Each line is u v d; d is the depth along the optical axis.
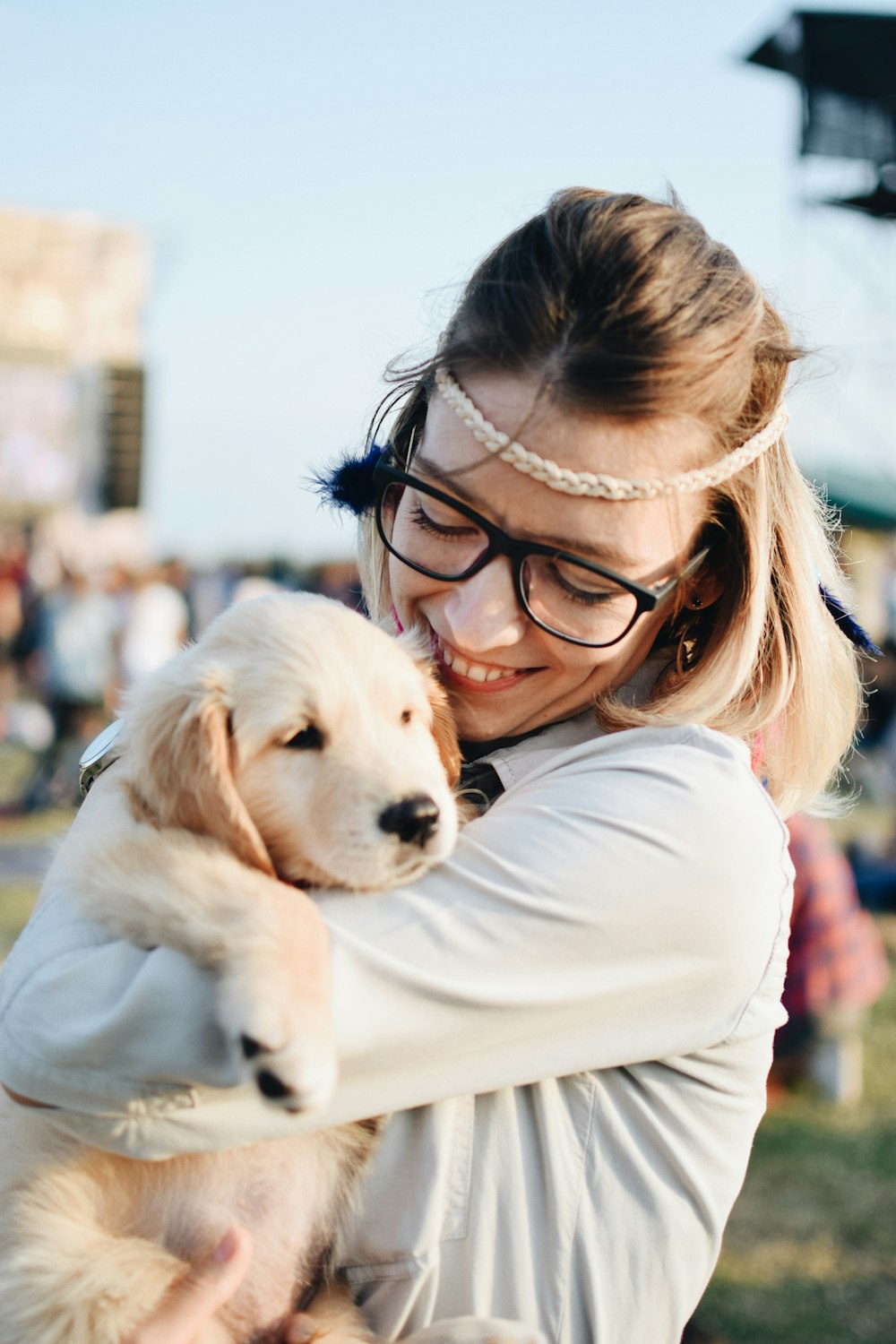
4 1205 1.74
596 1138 1.62
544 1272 1.58
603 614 1.77
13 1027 1.53
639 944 1.57
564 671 1.84
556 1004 1.54
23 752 15.23
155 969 1.46
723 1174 1.69
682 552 1.82
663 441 1.70
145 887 1.57
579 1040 1.58
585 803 1.63
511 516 1.73
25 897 7.85
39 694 14.09
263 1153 1.75
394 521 2.08
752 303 1.82
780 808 2.03
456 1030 1.51
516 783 1.86
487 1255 1.57
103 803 1.94
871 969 5.43
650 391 1.65
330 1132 1.76
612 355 1.65
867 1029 6.18
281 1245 1.72
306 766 1.94
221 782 1.88
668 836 1.59
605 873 1.56
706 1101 1.67
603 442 1.67
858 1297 3.85
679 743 1.74
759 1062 1.73
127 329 19.25
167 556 18.66
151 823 1.87
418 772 1.90
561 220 1.79
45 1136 1.77
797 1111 5.22
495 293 1.77
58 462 19.45
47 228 17.88
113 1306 1.62
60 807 11.77
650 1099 1.65
